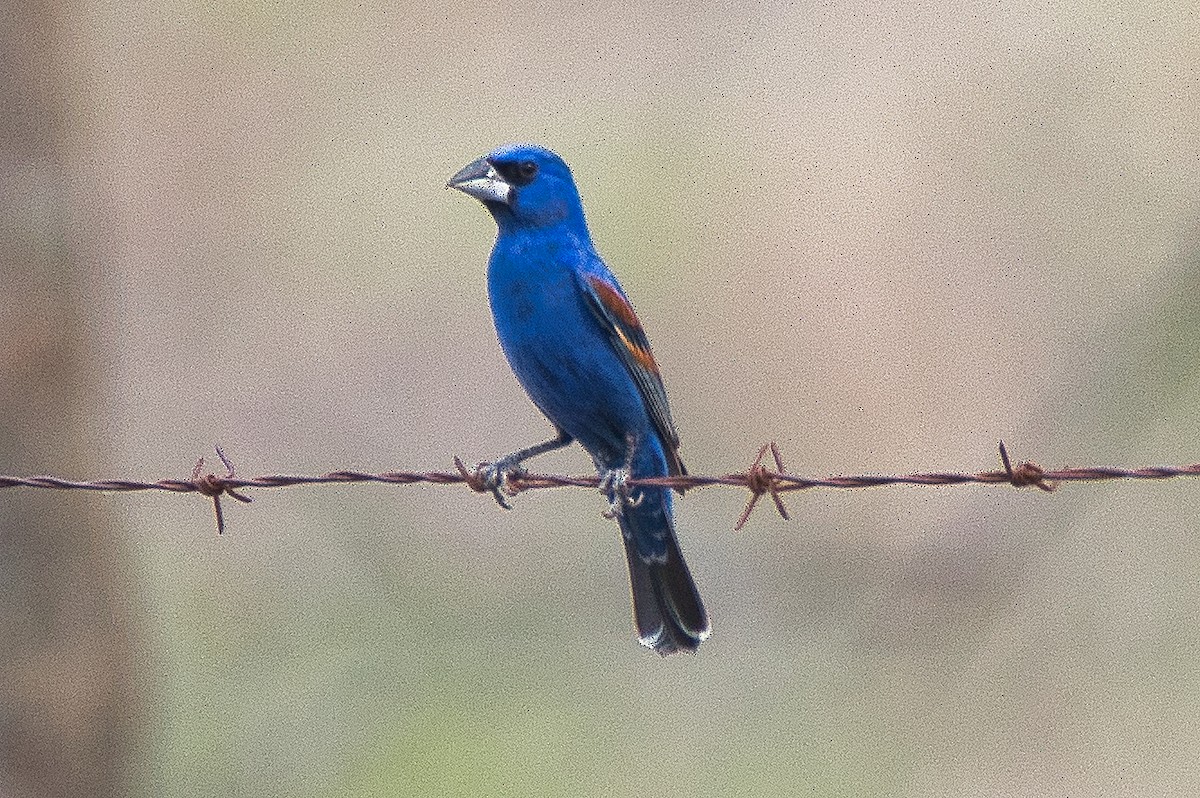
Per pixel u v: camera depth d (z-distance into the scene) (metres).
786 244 18.41
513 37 18.92
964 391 17.73
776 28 19.19
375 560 15.59
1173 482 15.79
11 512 12.02
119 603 12.45
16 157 12.48
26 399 12.23
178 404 17.33
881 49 19.06
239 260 17.98
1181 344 14.28
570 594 15.41
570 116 18.78
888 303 18.11
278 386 17.45
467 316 17.83
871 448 17.56
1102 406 14.48
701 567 15.75
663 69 19.06
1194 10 18.06
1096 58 18.23
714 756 14.55
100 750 12.23
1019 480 7.98
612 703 14.69
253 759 13.98
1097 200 18.02
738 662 15.16
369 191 18.33
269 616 15.11
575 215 9.99
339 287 17.97
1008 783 15.06
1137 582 15.69
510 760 14.23
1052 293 17.86
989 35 18.77
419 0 18.81
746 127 18.95
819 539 16.28
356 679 14.53
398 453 17.05
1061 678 15.48
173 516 16.20
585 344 9.86
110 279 17.45
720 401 17.73
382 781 13.95
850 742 14.64
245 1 18.36
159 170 18.11
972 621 14.82
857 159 18.59
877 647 14.98
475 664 14.82
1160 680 15.41
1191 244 14.45
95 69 18.05
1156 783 14.98
